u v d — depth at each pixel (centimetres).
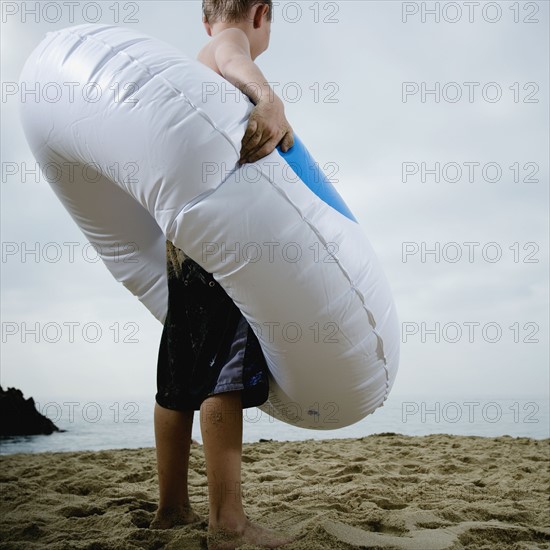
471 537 187
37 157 191
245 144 162
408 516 208
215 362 177
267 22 209
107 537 184
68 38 177
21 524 200
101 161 168
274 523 199
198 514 216
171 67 165
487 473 327
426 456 390
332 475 324
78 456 408
